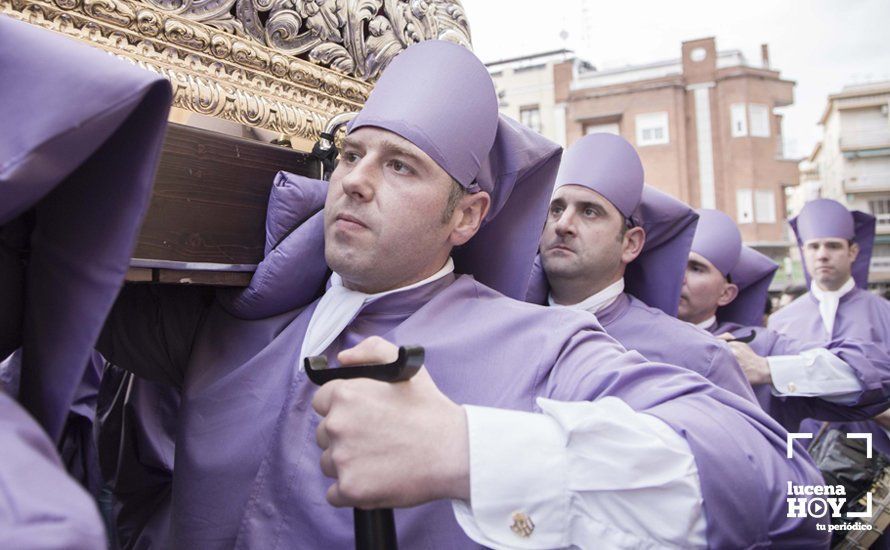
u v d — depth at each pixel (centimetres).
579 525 68
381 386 65
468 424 67
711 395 86
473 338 92
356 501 62
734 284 243
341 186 89
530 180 112
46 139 47
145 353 107
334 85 109
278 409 90
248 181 91
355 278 90
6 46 51
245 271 92
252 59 97
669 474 70
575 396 86
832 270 283
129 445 129
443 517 81
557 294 167
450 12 136
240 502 88
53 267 56
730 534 72
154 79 51
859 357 206
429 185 89
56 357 54
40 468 39
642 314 167
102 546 37
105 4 82
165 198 79
